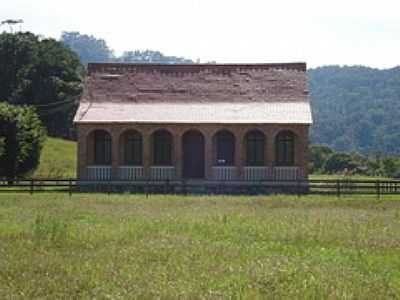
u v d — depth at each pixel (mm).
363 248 22469
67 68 112438
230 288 15391
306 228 27375
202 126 58031
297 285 15734
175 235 24938
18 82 110188
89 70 63219
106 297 14539
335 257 20500
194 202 41594
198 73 63031
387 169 96000
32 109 73875
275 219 30969
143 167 58344
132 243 22703
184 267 18062
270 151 57469
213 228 27203
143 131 58312
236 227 27609
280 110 58844
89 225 27844
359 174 94188
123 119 58250
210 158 57969
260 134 58906
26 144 68438
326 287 15523
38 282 16125
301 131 57438
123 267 18031
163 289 15172
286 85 61500
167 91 61594
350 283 16141
